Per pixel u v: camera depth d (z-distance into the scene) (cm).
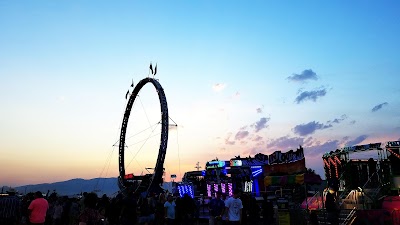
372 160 2694
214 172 4225
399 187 2264
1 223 1409
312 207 2491
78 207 1959
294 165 3366
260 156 3947
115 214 1603
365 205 2103
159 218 1798
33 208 1332
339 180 2855
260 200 2930
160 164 4181
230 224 1215
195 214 2353
